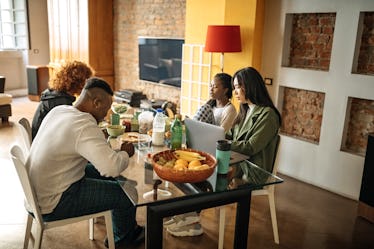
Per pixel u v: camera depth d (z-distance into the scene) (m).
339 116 3.30
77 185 1.86
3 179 3.37
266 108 2.34
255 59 3.90
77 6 6.41
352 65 3.16
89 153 1.71
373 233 2.68
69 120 1.76
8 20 7.51
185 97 4.97
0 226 2.55
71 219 1.87
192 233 2.50
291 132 3.86
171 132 2.22
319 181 3.54
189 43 4.77
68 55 6.87
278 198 3.24
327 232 2.66
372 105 3.16
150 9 5.59
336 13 3.22
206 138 2.05
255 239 2.52
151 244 1.77
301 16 3.62
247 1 3.79
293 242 2.50
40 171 1.77
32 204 1.77
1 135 4.84
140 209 2.78
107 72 6.70
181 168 1.67
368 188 2.82
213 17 4.35
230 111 2.72
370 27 3.10
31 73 7.09
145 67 5.80
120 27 6.39
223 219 2.23
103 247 2.33
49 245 2.33
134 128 2.61
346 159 3.29
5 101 5.44
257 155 2.31
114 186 1.97
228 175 1.94
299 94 3.72
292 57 3.76
